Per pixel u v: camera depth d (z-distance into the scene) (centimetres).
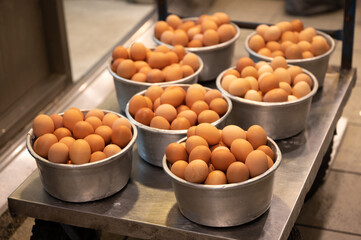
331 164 236
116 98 174
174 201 129
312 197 218
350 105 270
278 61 159
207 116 134
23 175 172
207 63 174
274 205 126
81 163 122
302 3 200
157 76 154
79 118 133
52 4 247
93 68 258
